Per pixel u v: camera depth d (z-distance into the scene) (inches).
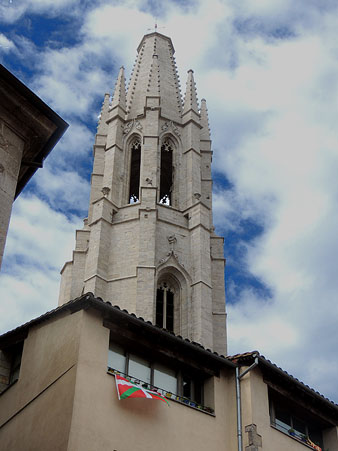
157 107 2805.1
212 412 1005.2
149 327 968.3
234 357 1063.6
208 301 2298.2
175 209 2532.0
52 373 908.0
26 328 1018.7
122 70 2962.6
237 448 983.6
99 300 923.4
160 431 910.4
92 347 903.7
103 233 2385.6
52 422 850.1
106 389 884.6
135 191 2728.8
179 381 1012.5
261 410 1021.8
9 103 844.0
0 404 984.3
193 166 2694.4
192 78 3002.0
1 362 1034.1
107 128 2898.6
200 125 2854.3
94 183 2723.9
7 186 806.5
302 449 1071.0
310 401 1131.3
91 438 830.5
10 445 904.9
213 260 2527.1
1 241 765.3
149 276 2237.9
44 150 898.1
